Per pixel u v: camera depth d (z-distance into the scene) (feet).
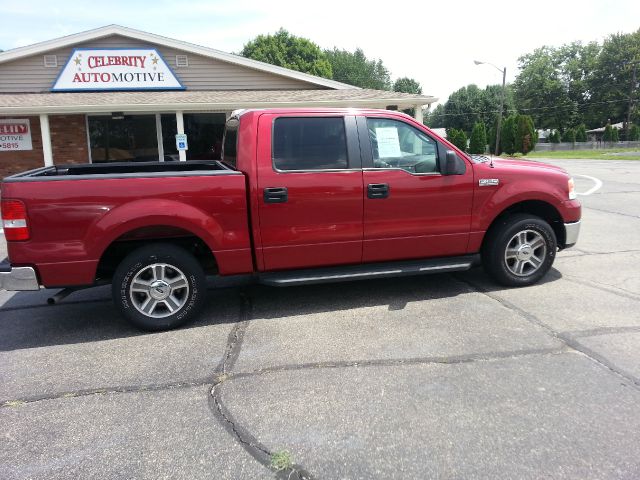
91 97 43.80
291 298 16.35
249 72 49.78
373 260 15.29
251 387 10.58
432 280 17.84
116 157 47.44
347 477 7.70
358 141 14.58
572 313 14.15
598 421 8.95
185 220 13.35
